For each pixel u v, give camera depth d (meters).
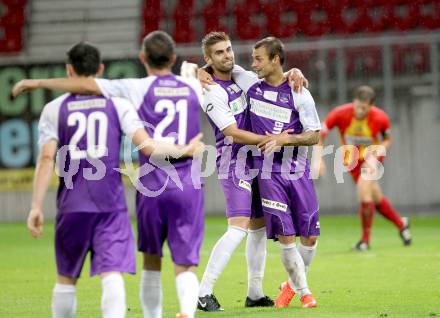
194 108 20.22
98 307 25.86
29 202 69.38
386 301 26.00
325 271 34.09
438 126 65.81
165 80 20.12
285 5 77.62
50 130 18.91
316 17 77.06
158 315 20.64
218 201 67.94
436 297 26.69
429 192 65.94
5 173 69.38
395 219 44.22
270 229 24.38
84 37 83.19
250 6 78.25
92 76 19.22
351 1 76.56
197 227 20.00
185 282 19.70
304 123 24.22
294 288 24.95
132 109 19.11
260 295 25.19
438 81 65.75
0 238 54.72
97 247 18.59
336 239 49.16
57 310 19.08
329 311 23.91
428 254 39.75
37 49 83.00
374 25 75.81
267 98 24.52
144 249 20.36
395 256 39.22
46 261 40.47
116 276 18.31
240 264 37.25
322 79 66.75
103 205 18.67
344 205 66.75
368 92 42.34
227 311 24.16
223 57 24.36
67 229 18.81
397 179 66.19
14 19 83.00
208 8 78.88
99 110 18.92
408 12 75.69
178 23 79.31
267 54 24.12
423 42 66.19
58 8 84.38
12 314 24.73
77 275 19.05
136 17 83.38
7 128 69.00
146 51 20.14
